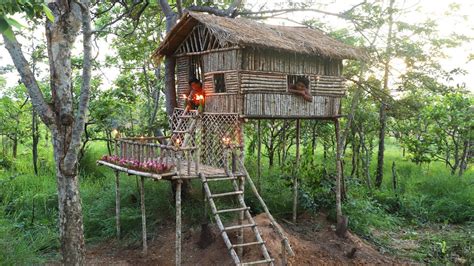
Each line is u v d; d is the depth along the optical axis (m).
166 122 16.55
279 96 12.48
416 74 16.69
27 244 11.60
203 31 12.86
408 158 22.25
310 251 11.91
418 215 16.03
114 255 11.91
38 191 15.21
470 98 18.98
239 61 11.63
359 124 18.52
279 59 12.44
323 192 15.01
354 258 12.02
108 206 13.90
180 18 13.91
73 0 7.74
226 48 11.94
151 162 10.75
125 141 12.05
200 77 13.62
